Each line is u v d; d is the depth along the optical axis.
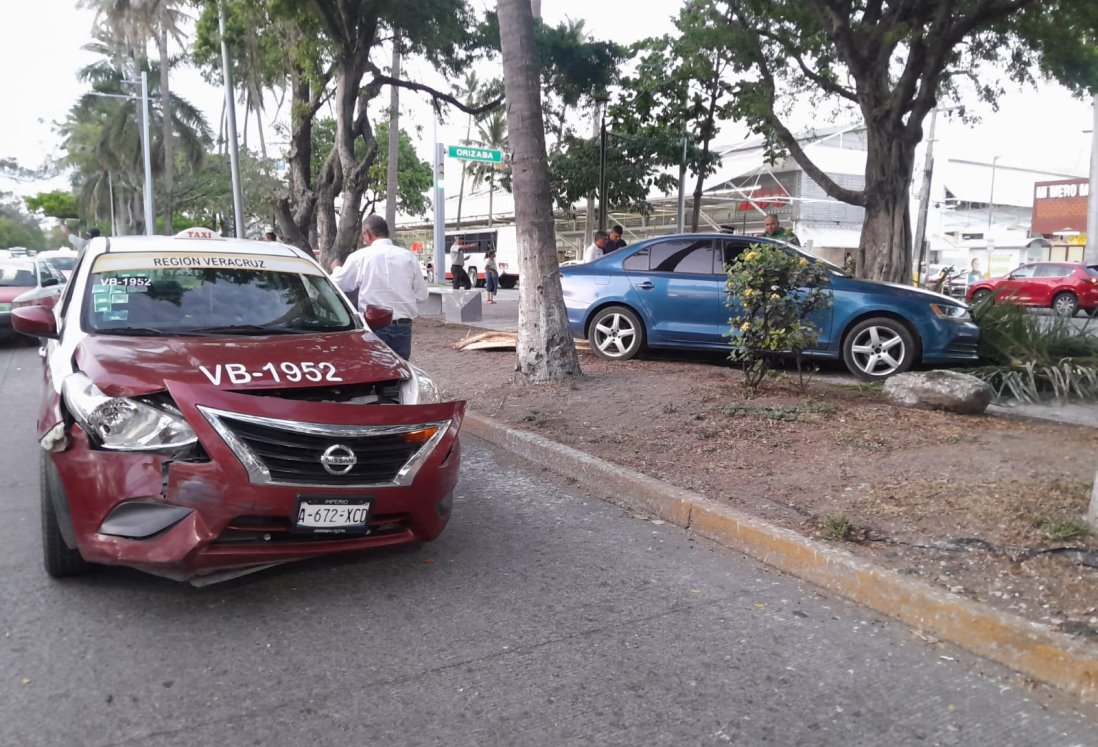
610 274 10.65
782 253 7.86
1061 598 3.82
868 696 3.30
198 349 4.25
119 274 5.11
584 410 7.80
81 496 3.67
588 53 18.50
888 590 4.03
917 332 9.17
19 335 14.02
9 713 3.04
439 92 19.27
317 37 17.14
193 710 3.09
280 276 5.54
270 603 4.03
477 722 3.06
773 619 3.98
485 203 57.62
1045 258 38.34
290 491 3.70
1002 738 3.03
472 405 8.18
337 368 4.28
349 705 3.15
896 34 13.12
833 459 6.11
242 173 37.09
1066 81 15.16
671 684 3.37
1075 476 5.50
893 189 14.67
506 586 4.31
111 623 3.76
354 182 17.80
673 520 5.35
